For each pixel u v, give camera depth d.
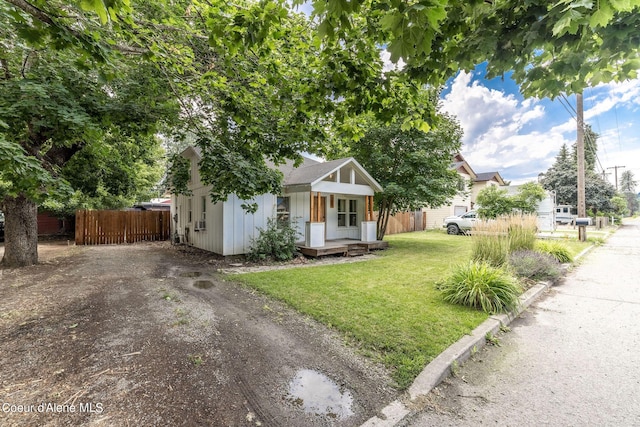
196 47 4.41
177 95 4.31
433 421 2.02
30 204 7.22
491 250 6.07
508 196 14.22
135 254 9.30
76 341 3.04
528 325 3.76
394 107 3.44
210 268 7.12
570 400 2.26
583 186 12.84
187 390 2.26
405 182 10.99
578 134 12.98
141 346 2.94
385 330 3.33
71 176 9.16
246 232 8.95
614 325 3.73
